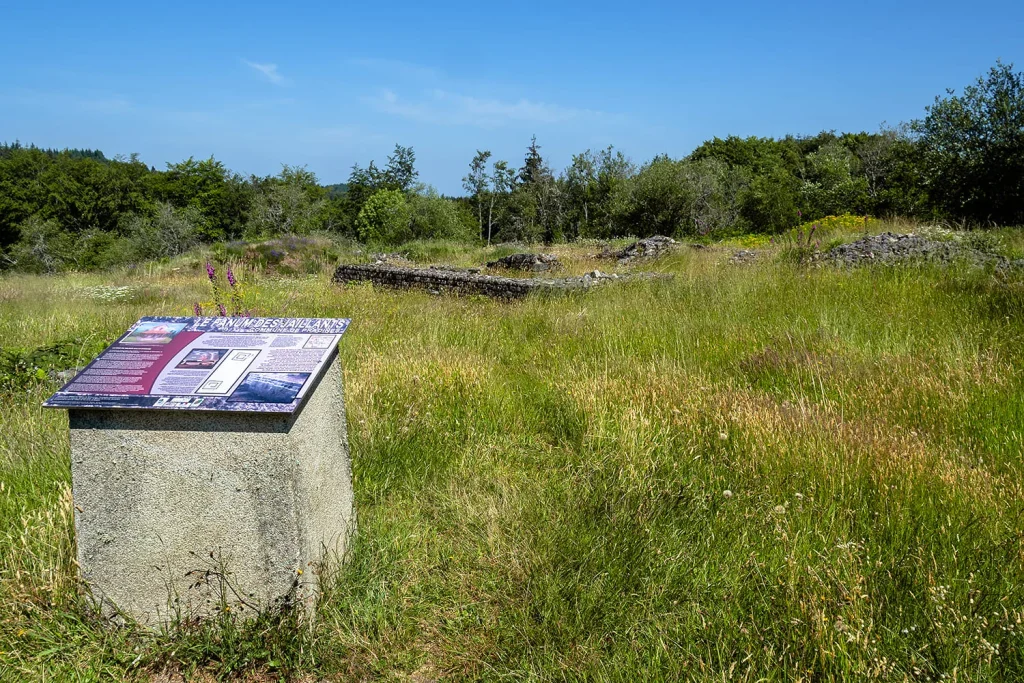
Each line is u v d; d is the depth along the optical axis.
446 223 37.47
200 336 2.97
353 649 2.65
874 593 2.69
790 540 3.13
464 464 4.23
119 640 2.63
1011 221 17.56
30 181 50.78
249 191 56.59
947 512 3.31
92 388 2.61
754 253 13.80
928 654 2.39
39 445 4.20
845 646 2.35
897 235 12.05
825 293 8.75
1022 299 7.21
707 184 37.28
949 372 5.25
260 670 2.59
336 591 2.82
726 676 2.33
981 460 3.88
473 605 2.87
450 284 13.48
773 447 4.06
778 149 65.38
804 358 6.05
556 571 3.02
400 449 4.27
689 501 3.67
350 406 4.75
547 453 4.45
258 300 11.77
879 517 3.34
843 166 38.19
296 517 2.60
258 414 2.52
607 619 2.69
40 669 2.52
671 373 5.74
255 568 2.63
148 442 2.58
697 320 8.02
